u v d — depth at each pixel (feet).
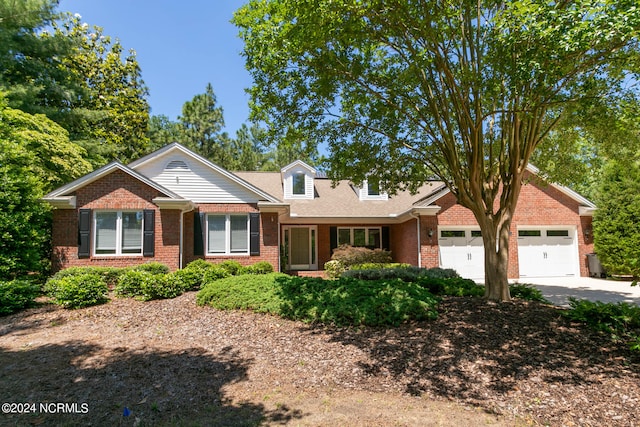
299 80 24.29
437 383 14.47
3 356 17.46
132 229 41.70
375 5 18.72
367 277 39.81
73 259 39.65
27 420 11.79
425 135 30.27
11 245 30.83
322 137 28.30
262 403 13.10
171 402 13.14
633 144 27.20
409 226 55.31
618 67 20.94
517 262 53.21
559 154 32.42
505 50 18.43
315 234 61.98
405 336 19.31
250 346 18.89
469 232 53.36
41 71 54.49
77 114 59.06
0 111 38.73
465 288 29.60
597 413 12.05
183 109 90.33
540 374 14.78
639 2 14.40
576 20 15.78
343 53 22.88
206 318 23.75
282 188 64.75
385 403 13.04
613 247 49.90
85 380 14.82
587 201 54.29
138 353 17.85
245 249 47.80
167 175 46.98
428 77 25.61
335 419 11.91
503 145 26.58
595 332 18.76
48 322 23.30
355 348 18.13
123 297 29.50
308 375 15.49
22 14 49.24
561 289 42.01
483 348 17.33
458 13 19.61
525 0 16.58
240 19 22.18
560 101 19.53
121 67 79.41
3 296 25.08
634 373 14.44
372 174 30.48
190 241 46.42
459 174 25.99
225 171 47.52
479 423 11.62
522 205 53.88
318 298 23.89
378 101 26.02
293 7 19.34
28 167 37.17
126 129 79.25
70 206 39.75
